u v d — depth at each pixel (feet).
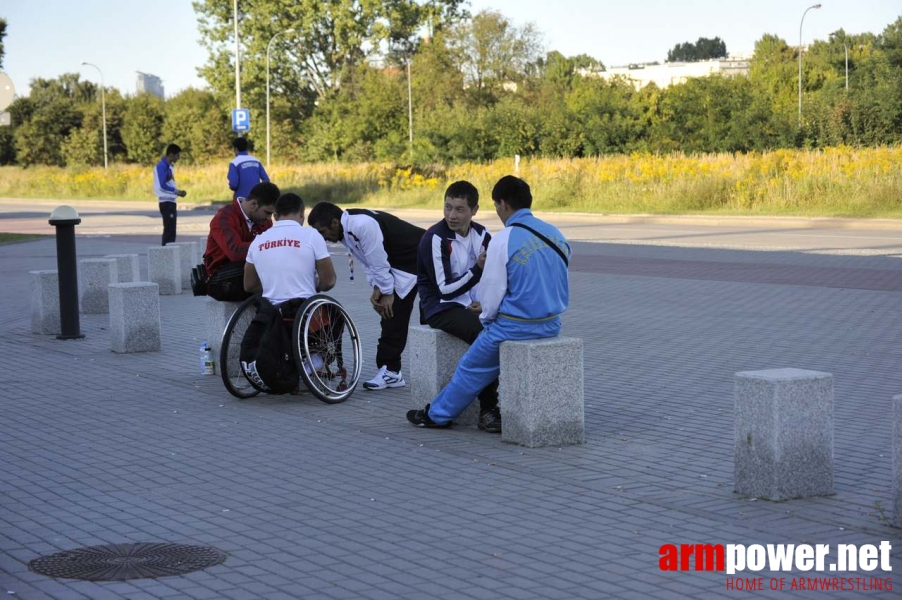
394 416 26.53
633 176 114.73
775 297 47.19
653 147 163.12
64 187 172.45
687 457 22.20
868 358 33.04
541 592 14.80
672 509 18.65
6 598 14.70
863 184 100.89
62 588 15.10
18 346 37.17
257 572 15.66
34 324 40.09
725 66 351.67
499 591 14.84
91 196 166.61
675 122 169.68
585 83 214.90
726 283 52.42
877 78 178.40
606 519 18.12
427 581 15.24
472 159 168.86
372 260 28.96
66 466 21.85
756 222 95.55
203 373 31.91
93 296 45.29
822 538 17.03
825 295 47.44
